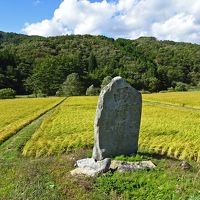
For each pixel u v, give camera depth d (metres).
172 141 25.45
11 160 20.25
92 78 150.50
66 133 30.17
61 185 12.95
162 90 154.25
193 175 13.66
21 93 146.38
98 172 14.05
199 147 22.81
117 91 16.89
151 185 12.38
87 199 11.52
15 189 12.96
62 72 147.38
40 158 20.52
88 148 23.48
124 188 12.30
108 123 16.77
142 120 39.66
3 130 32.22
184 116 44.75
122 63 187.00
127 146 17.27
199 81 168.00
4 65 159.12
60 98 100.44
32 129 33.88
